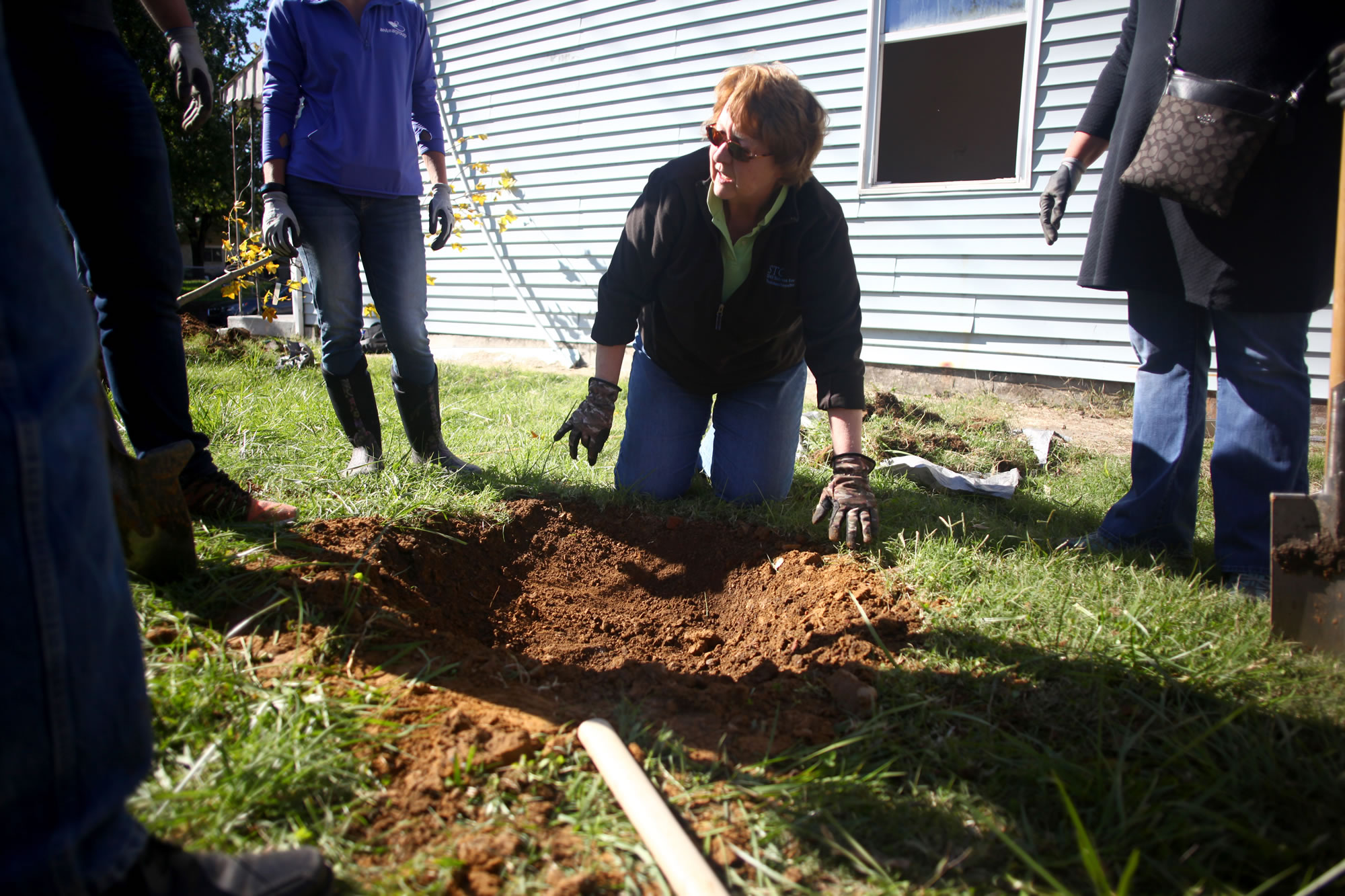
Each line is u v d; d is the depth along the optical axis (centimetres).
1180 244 254
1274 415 250
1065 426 531
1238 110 229
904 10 635
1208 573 265
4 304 100
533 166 866
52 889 99
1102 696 180
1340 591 202
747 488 326
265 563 226
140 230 231
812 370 275
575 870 134
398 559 257
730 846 141
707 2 719
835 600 242
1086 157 299
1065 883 133
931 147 1189
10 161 102
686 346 306
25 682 98
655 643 257
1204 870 133
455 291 963
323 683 177
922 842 143
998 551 280
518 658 213
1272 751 159
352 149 307
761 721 183
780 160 235
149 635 187
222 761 149
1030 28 586
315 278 320
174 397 250
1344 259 198
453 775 151
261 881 114
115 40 221
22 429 98
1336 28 226
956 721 179
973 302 636
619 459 340
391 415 448
